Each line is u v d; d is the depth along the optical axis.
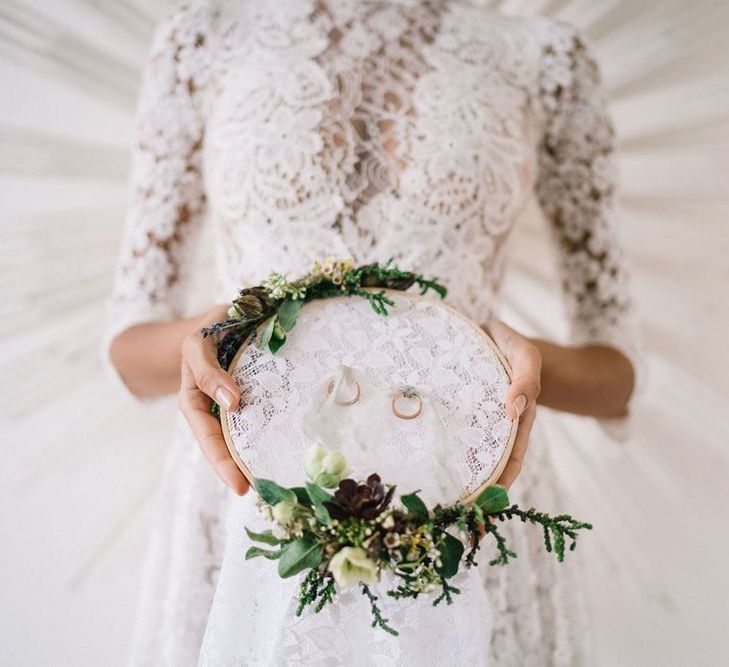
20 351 1.12
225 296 0.66
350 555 0.41
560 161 0.74
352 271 0.55
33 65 1.05
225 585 0.50
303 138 0.62
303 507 0.43
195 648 0.62
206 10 0.69
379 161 0.63
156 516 0.70
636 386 0.73
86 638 1.14
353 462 0.48
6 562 1.13
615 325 0.74
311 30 0.66
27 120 1.06
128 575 1.17
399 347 0.53
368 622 0.48
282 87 0.63
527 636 0.64
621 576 1.24
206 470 0.63
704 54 1.09
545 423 1.24
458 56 0.67
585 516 1.25
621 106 1.12
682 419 1.21
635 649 1.22
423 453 0.49
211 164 0.66
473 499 0.48
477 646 0.50
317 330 0.53
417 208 0.62
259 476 0.48
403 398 0.50
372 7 0.68
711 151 1.12
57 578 1.14
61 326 1.12
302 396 0.50
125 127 1.09
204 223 0.75
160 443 1.18
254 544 0.50
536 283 1.19
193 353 0.52
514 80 0.69
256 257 0.63
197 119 0.69
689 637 1.22
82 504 1.16
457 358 0.53
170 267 0.71
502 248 0.68
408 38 0.67
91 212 1.10
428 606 0.48
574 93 0.72
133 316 0.70
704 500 1.23
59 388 1.14
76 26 1.05
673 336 1.19
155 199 0.70
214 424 0.52
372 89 0.64
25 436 1.13
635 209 1.15
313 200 0.62
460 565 0.49
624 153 1.13
